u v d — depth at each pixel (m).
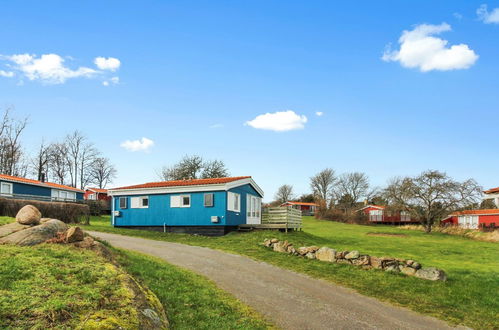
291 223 26.03
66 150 67.75
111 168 78.81
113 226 27.55
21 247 9.23
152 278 10.13
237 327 7.73
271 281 12.08
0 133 56.75
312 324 8.52
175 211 25.45
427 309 10.28
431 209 49.00
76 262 8.33
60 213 28.97
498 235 38.16
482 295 11.61
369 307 10.10
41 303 5.89
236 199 25.80
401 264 14.12
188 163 65.38
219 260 14.91
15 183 39.62
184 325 7.41
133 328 5.91
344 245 23.97
